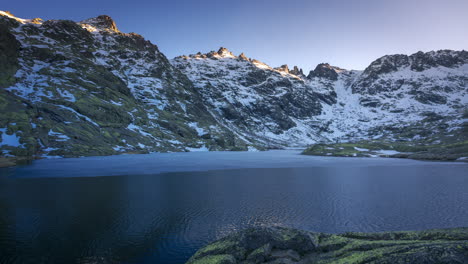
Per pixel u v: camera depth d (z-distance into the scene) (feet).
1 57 540.93
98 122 498.28
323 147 529.04
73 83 586.04
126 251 74.23
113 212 110.01
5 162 283.59
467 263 34.45
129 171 242.58
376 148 493.77
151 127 612.29
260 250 50.37
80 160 339.16
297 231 56.03
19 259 69.51
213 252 54.29
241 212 109.50
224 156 456.86
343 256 46.01
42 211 111.45
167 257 70.59
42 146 376.48
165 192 150.71
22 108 423.23
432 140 602.44
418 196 133.90
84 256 71.36
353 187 161.99
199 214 107.04
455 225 90.38
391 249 41.98
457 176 201.36
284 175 219.41
